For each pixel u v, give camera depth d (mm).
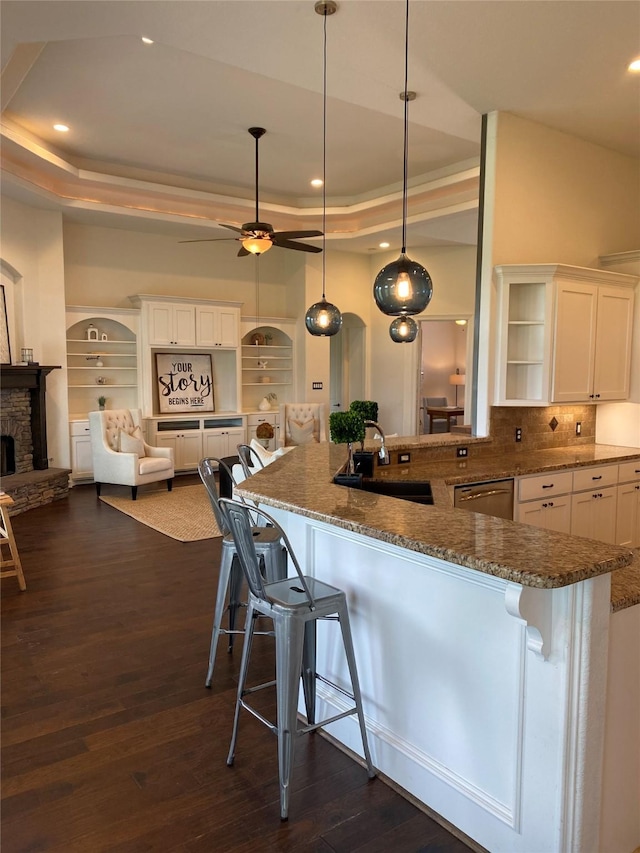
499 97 4242
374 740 2309
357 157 6449
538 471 4184
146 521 5996
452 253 9289
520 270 4508
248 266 9336
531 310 4695
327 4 3105
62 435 7492
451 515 2197
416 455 4336
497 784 1880
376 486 3592
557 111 4492
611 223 5391
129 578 4414
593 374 4848
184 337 8375
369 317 10188
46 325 7273
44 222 7164
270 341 9773
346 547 2426
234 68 4512
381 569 2262
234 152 6344
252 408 9617
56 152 6297
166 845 1932
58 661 3180
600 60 3721
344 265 9789
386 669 2264
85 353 8133
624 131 4883
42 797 2152
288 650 2066
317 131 5727
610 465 4668
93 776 2266
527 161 4680
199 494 7281
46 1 3035
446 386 14078
